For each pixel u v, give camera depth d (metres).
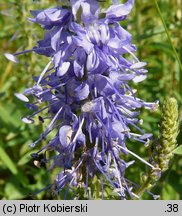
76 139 0.15
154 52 0.30
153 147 0.17
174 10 0.29
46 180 0.23
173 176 0.21
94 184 0.16
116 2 0.14
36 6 0.25
